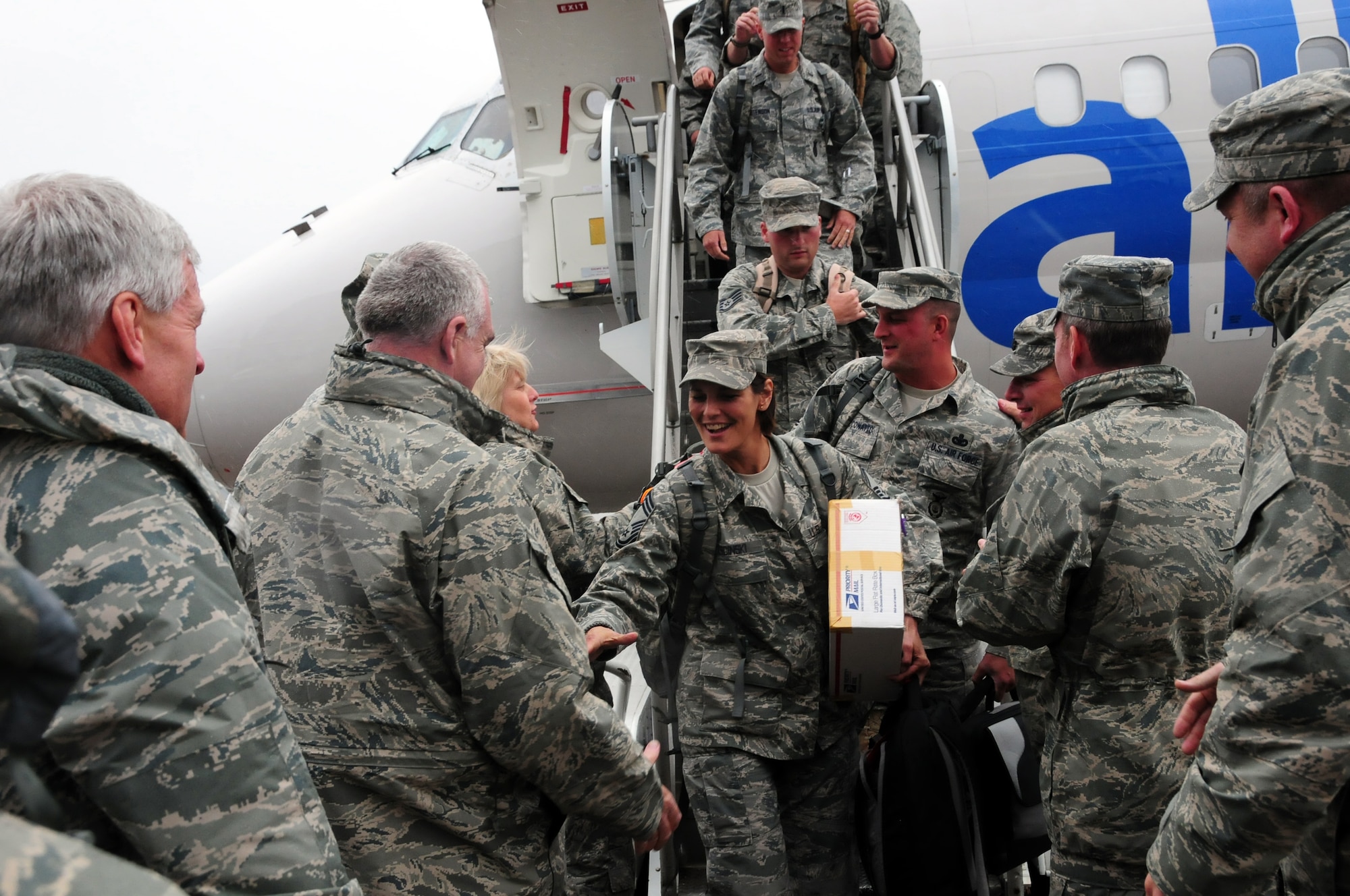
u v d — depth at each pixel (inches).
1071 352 87.4
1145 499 79.0
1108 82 232.2
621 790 70.9
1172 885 58.5
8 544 46.2
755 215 159.3
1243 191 62.2
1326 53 233.3
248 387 228.1
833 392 129.4
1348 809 56.5
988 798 100.7
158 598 46.2
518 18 196.5
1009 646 91.7
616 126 188.1
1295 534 52.4
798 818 104.5
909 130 167.6
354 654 67.0
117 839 47.1
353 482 68.2
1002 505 85.4
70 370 50.6
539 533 71.0
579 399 222.4
